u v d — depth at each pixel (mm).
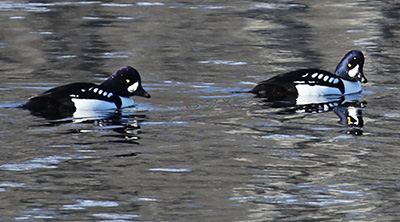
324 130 13836
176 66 19750
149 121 14430
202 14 27656
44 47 21984
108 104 15344
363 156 12180
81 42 22734
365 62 20438
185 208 9812
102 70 19219
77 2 29891
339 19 26672
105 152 12266
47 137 13086
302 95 16844
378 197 10273
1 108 15172
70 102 15070
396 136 13406
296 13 27844
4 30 24312
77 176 11039
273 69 19484
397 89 17656
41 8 28422
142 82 17953
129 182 10812
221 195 10336
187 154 12242
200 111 15281
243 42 22984
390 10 28406
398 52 21609
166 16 27250
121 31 24484
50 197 10172
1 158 11844
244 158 12031
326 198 10227
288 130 13828
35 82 17844
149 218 9453
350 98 16766
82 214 9578
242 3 30094
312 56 21094
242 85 17781
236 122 14406
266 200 10125
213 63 20156
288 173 11312
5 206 9820
